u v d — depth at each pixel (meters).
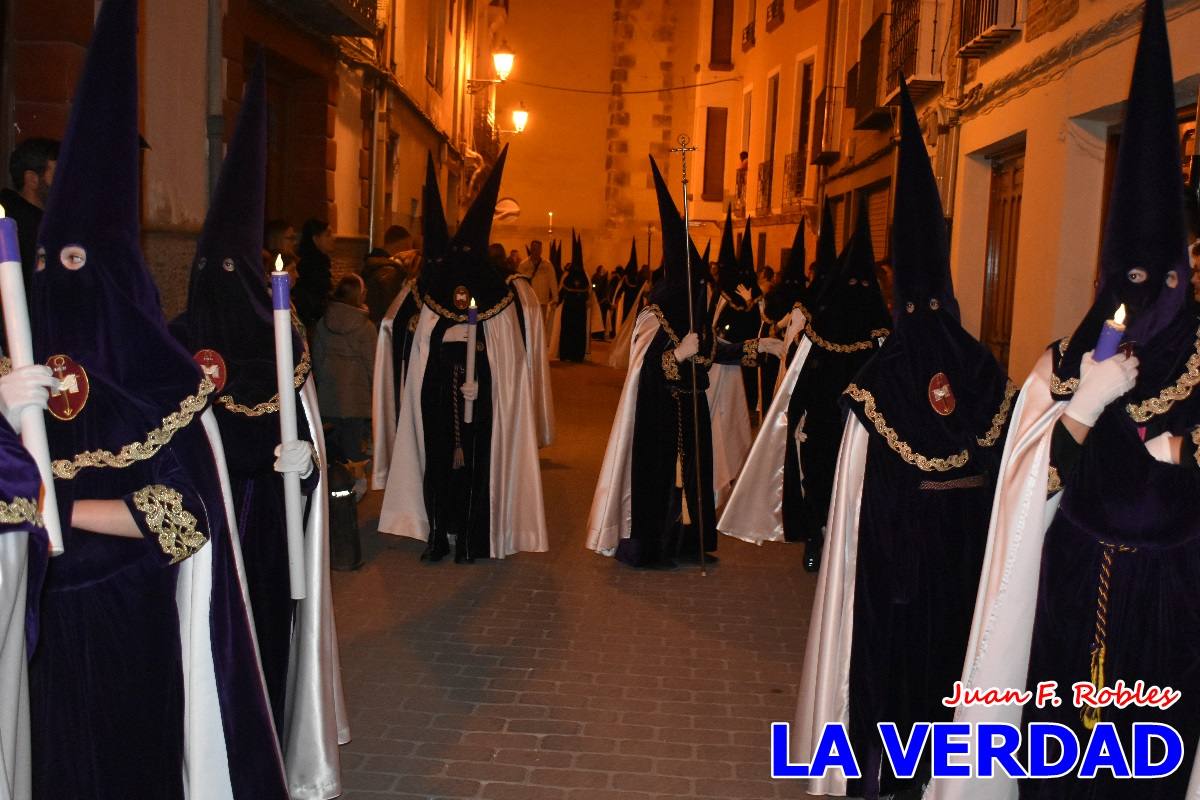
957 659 3.71
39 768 2.50
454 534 7.06
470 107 26.42
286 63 10.72
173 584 2.74
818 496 6.71
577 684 4.89
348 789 3.83
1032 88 9.52
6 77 6.21
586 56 31.41
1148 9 2.91
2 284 2.24
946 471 3.67
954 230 11.94
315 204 11.97
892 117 14.55
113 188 2.58
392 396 7.18
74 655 2.54
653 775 4.03
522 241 31.80
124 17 2.56
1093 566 3.05
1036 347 9.23
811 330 6.64
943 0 12.44
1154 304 2.94
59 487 2.51
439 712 4.53
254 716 2.91
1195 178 5.06
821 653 3.81
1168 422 2.93
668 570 6.84
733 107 28.69
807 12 21.58
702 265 6.93
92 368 2.55
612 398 15.27
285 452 3.17
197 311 3.49
